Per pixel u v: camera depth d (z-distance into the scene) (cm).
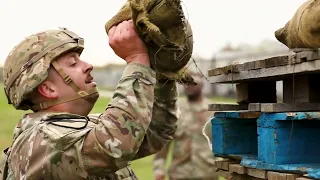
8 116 1380
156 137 275
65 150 221
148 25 219
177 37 227
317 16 220
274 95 313
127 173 262
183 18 223
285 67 249
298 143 255
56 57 245
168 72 240
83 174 220
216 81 312
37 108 250
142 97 223
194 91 568
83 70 251
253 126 310
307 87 264
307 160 255
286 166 248
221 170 311
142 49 231
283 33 250
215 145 314
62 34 250
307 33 225
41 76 242
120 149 215
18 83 246
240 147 307
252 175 275
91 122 238
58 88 247
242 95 313
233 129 307
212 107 320
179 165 570
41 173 223
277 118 251
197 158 566
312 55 228
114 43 231
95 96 253
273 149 254
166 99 269
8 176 243
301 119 247
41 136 227
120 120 217
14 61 248
